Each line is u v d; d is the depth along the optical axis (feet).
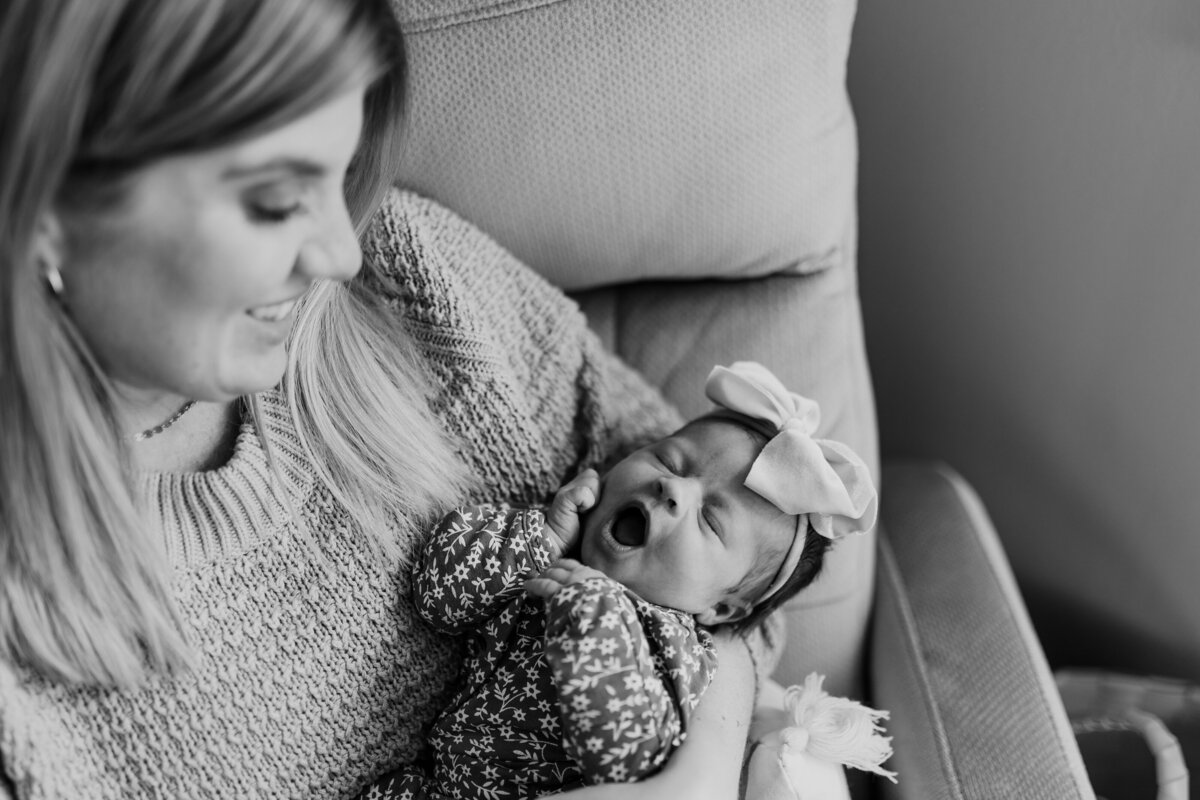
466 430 3.16
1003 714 3.38
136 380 2.35
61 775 2.31
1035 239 4.30
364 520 2.83
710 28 3.10
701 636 3.05
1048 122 4.05
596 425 3.37
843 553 3.81
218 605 2.57
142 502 2.46
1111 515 4.53
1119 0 3.68
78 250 2.06
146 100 1.85
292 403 2.80
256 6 1.84
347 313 2.95
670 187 3.37
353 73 2.00
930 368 4.98
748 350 3.83
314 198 2.17
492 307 3.27
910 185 4.58
